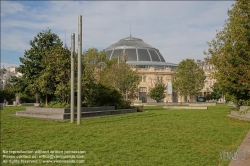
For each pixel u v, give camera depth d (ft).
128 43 342.44
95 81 88.94
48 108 69.46
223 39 79.41
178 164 26.53
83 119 64.39
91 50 175.63
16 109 108.88
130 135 42.06
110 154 30.45
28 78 89.20
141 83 296.30
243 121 66.28
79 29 57.26
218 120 67.77
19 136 40.91
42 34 89.35
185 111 106.83
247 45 55.88
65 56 74.84
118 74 125.90
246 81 59.67
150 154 30.42
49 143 36.09
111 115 79.61
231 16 74.74
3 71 366.43
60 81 74.43
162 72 299.17
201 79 187.83
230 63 64.75
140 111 104.47
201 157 29.27
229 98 107.76
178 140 38.47
